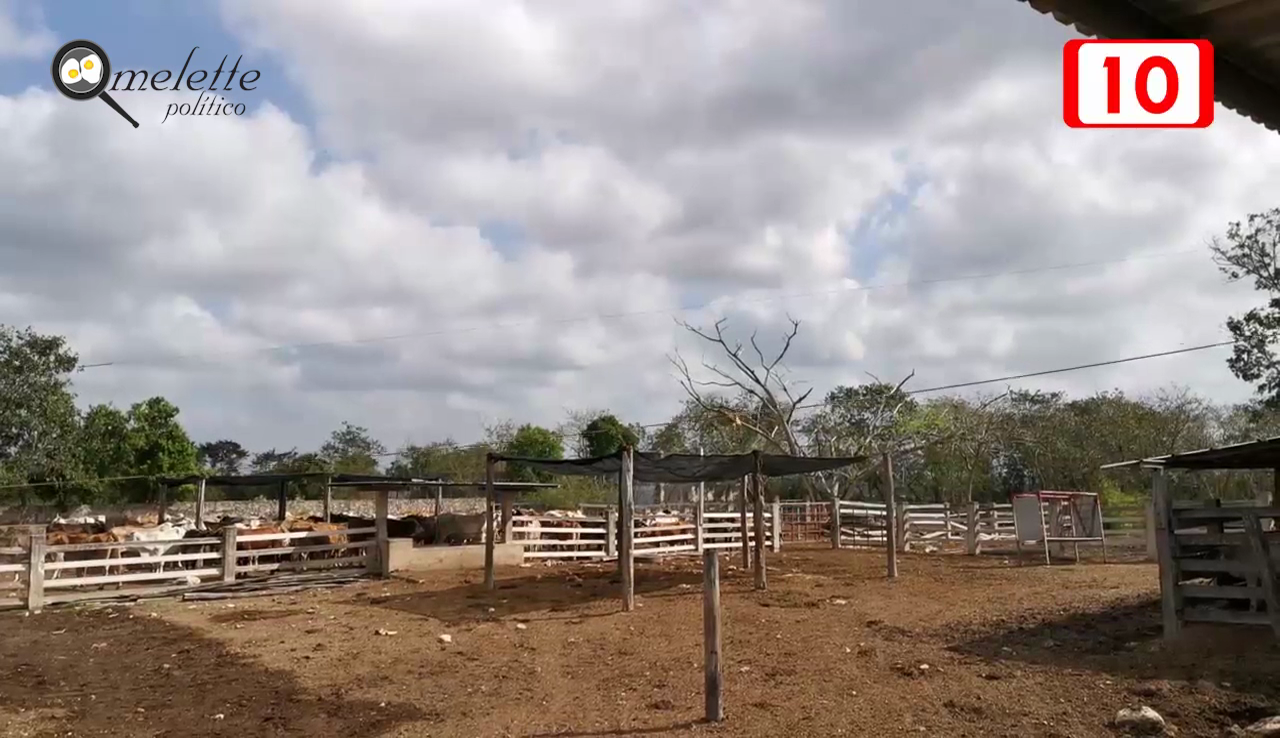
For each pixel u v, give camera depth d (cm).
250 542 1894
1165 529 1001
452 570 2019
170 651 1148
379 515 1998
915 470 4159
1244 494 3131
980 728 726
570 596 1559
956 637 1100
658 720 767
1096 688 828
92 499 3428
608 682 917
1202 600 1026
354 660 1059
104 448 3362
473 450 4506
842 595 1512
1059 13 290
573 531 2267
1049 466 3803
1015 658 965
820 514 2834
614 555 2294
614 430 4069
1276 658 870
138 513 3244
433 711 825
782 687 869
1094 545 2288
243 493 5106
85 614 1484
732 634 1165
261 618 1395
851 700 813
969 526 2323
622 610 1393
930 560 2142
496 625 1286
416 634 1225
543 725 766
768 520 2500
